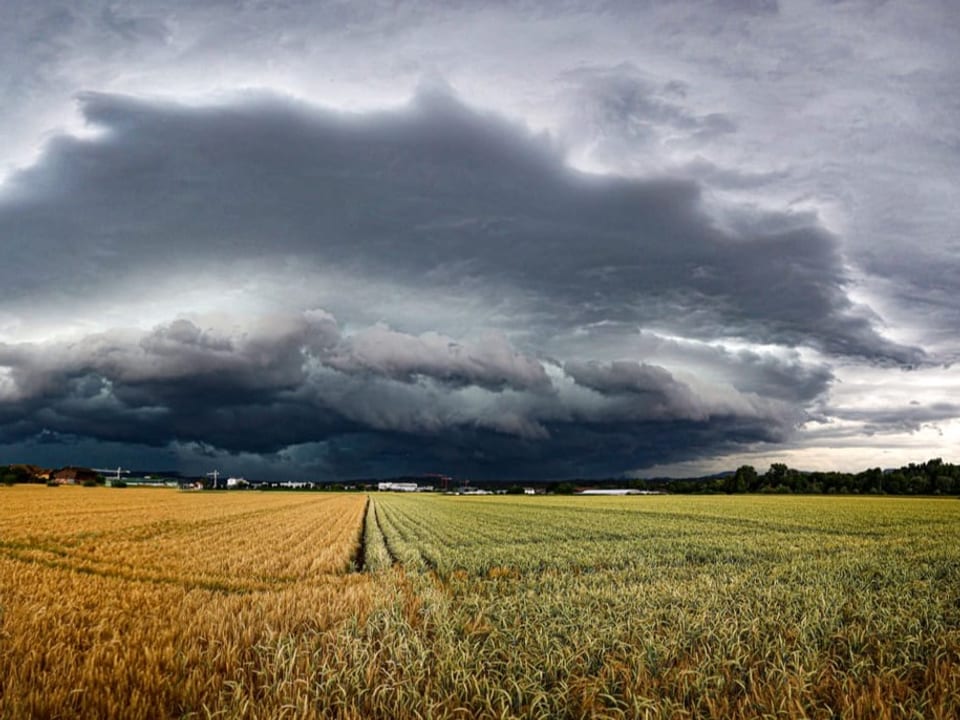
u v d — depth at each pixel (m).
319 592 14.52
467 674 7.78
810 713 7.25
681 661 8.59
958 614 12.39
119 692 7.77
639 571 20.06
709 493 168.38
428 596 13.38
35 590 14.75
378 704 7.46
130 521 43.38
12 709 7.10
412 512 66.00
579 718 7.38
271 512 61.62
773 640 9.61
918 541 31.42
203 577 19.34
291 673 8.09
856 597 14.20
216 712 6.91
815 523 46.69
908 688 7.66
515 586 16.64
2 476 169.25
